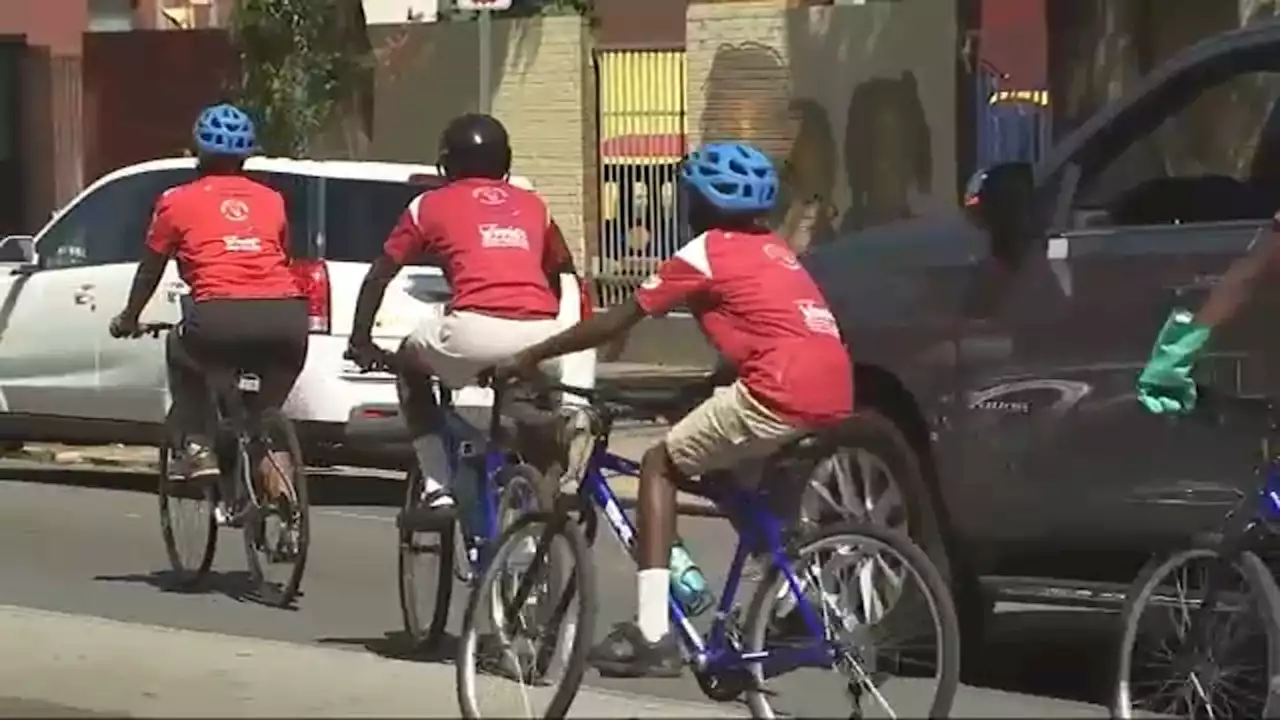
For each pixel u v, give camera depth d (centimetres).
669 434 1043
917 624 1009
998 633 1452
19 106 3341
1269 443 1074
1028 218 1245
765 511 1042
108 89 3238
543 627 1076
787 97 2919
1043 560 1256
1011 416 1238
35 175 3331
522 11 3030
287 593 1509
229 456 1538
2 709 1120
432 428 1259
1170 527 1168
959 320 1266
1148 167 1274
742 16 2942
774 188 1041
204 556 1587
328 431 1906
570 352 1091
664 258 2991
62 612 1480
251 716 1091
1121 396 1190
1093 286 1210
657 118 3002
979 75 2786
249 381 1525
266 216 1505
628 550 1081
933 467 1276
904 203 2841
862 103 2869
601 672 1073
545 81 3009
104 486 2270
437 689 1179
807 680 1030
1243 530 1027
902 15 2838
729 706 1104
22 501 2130
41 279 2136
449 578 1280
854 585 1024
